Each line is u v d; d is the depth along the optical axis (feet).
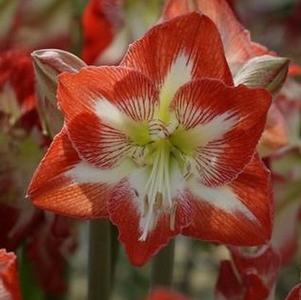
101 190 2.09
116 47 2.71
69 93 2.02
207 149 2.11
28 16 2.84
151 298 1.65
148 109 2.10
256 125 2.04
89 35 2.71
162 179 2.13
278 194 2.93
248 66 2.12
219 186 2.10
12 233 2.55
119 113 2.08
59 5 2.84
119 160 2.11
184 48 2.05
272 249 2.26
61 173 2.05
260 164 2.07
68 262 2.74
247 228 2.09
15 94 2.51
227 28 2.20
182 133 2.13
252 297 2.22
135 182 2.11
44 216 2.55
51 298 2.75
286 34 3.84
